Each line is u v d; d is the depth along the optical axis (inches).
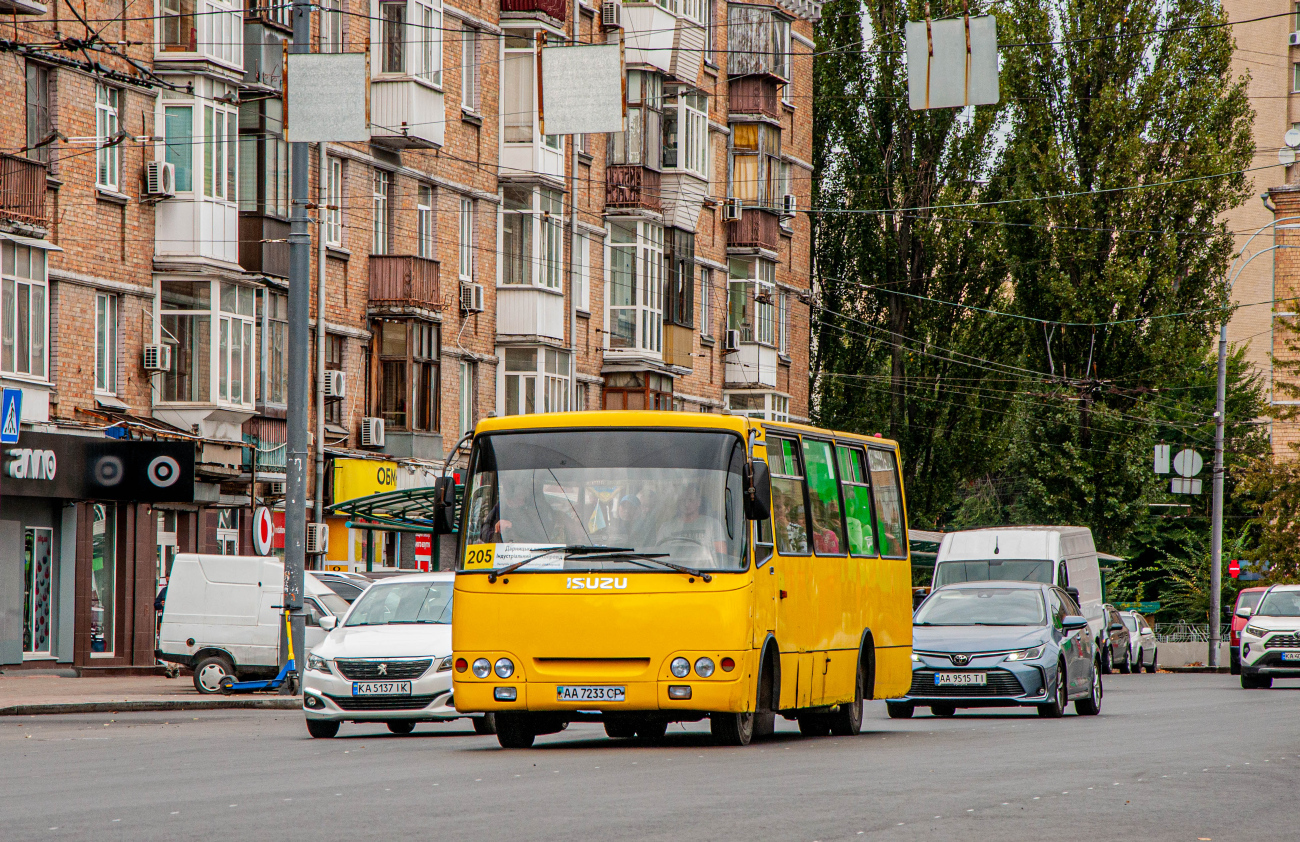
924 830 690.8
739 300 4023.1
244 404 2586.1
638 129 3531.0
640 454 1133.7
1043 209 3814.0
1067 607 1795.0
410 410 2930.6
